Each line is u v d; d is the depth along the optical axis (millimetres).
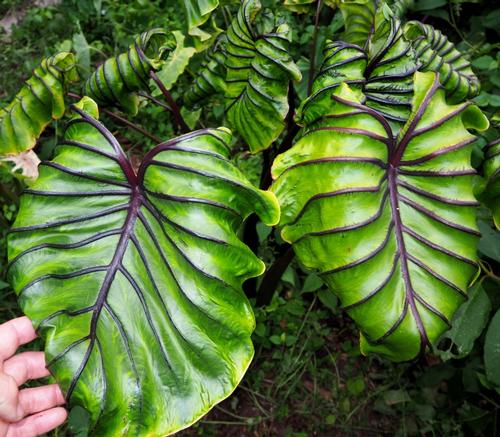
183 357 281
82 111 303
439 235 305
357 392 536
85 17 852
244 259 291
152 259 293
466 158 312
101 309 281
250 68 403
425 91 313
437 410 521
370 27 472
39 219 294
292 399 539
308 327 569
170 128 718
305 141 323
